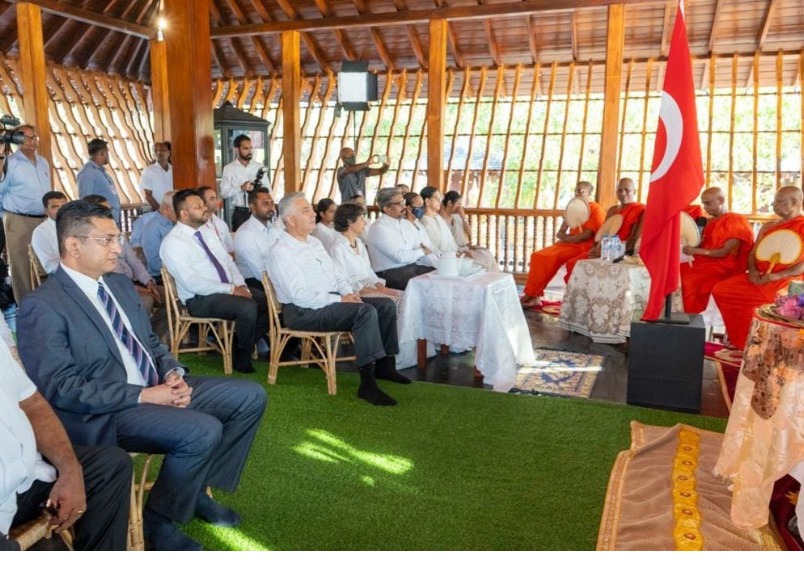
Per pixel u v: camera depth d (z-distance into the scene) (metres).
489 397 3.83
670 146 3.55
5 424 1.62
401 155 10.34
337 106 8.41
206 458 2.17
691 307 5.21
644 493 2.65
